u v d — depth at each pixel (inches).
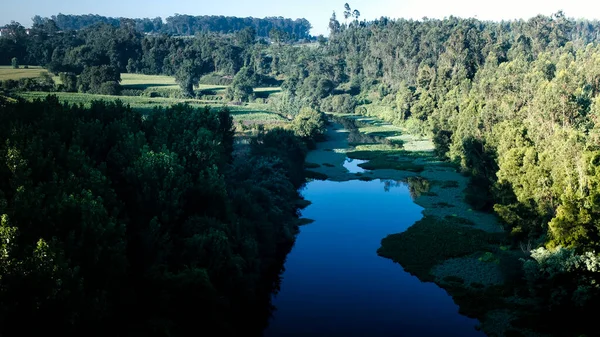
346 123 6791.3
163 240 1612.9
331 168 4089.6
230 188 2297.0
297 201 3134.8
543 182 2032.5
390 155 4594.0
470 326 1656.0
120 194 1749.5
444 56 6560.0
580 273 1512.1
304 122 4968.0
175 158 1913.1
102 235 1299.2
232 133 2925.7
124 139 1983.3
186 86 7480.3
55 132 1756.9
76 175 1585.9
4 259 1023.0
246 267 1867.6
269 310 1815.9
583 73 4042.8
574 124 2615.7
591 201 1608.0
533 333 1553.9
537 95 3041.3
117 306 1348.4
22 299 1056.2
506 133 2576.3
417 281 2004.2
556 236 1674.5
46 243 1065.5
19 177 1353.3
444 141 4318.4
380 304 1835.6
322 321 1732.3
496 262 2100.1
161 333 1325.0
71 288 1112.8
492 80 4212.6
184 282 1464.1
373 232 2596.0
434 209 2935.5
